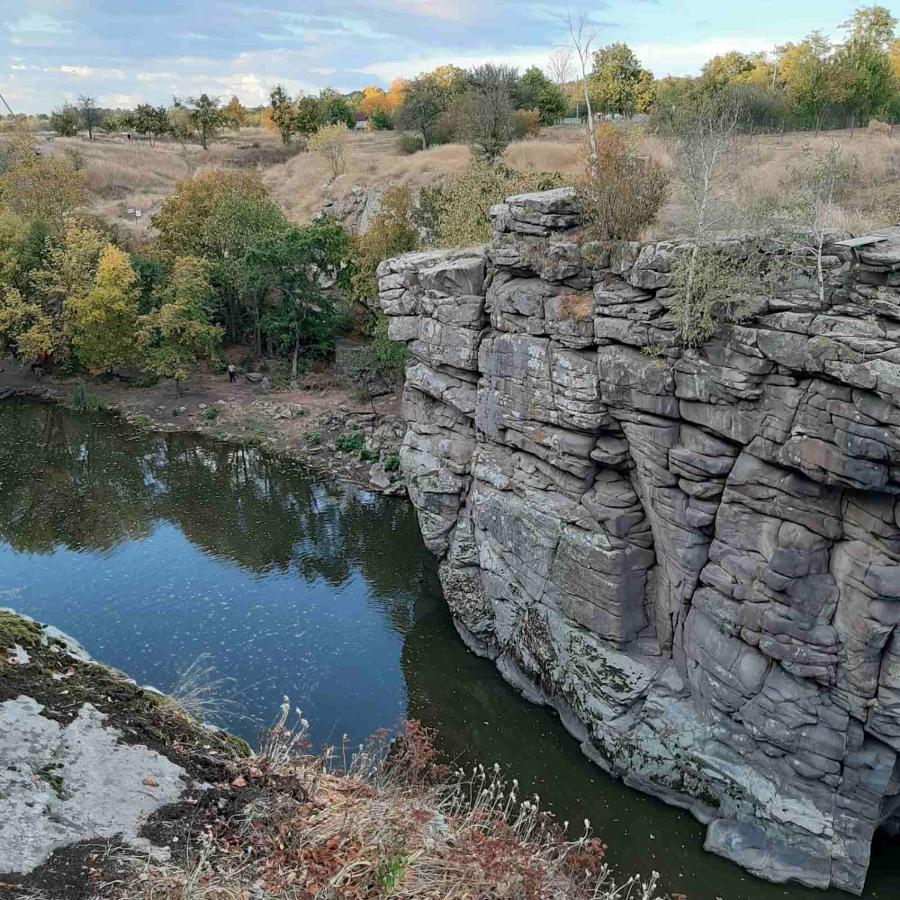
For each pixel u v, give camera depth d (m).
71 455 47.66
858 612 18.09
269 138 123.31
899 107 49.69
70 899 5.39
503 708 26.16
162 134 121.06
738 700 20.17
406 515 39.84
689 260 18.94
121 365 60.31
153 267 60.59
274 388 55.69
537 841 10.56
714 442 19.73
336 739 24.53
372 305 53.28
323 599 32.38
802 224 18.58
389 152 85.12
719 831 20.44
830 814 19.22
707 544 20.92
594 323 21.58
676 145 26.72
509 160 60.06
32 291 60.91
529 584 25.66
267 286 56.75
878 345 16.27
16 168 72.75
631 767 22.39
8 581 33.47
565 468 23.55
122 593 32.59
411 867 7.10
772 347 17.86
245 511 40.41
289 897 6.25
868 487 16.83
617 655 23.02
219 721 24.97
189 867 5.95
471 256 27.70
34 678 7.27
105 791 6.40
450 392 27.75
